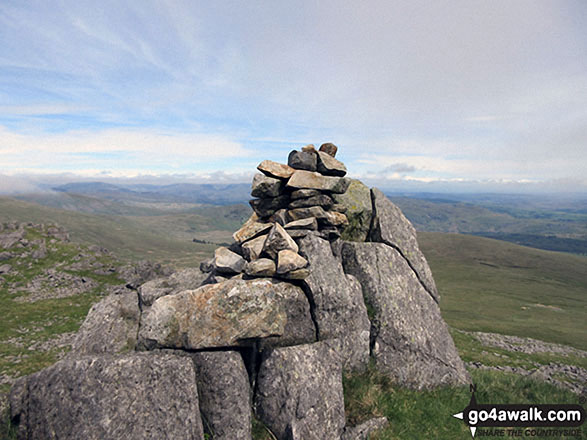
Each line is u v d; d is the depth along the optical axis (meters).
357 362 11.97
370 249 14.73
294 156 15.20
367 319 12.84
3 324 41.19
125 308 12.74
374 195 17.25
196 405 8.56
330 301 11.87
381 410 10.41
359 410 10.33
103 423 8.06
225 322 10.02
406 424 9.99
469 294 155.38
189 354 9.81
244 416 8.82
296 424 8.80
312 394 9.45
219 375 9.20
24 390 9.46
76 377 8.84
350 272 14.39
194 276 14.80
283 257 11.54
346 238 15.93
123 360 8.95
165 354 9.55
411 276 15.36
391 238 15.88
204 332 9.88
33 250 67.00
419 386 12.43
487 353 38.59
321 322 11.63
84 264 64.19
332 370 10.38
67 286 56.97
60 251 68.75
